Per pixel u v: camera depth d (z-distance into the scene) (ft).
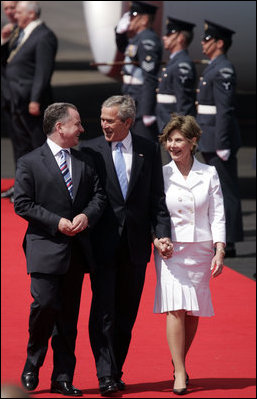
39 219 53.47
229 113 95.81
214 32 96.02
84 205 54.90
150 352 65.67
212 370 61.52
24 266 92.68
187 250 56.49
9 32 124.47
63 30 353.72
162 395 55.16
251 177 149.59
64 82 278.46
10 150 178.40
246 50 186.50
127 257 56.54
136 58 113.50
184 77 102.58
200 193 56.54
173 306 55.93
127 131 55.83
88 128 199.31
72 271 55.11
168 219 56.24
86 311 76.02
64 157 54.49
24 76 120.78
